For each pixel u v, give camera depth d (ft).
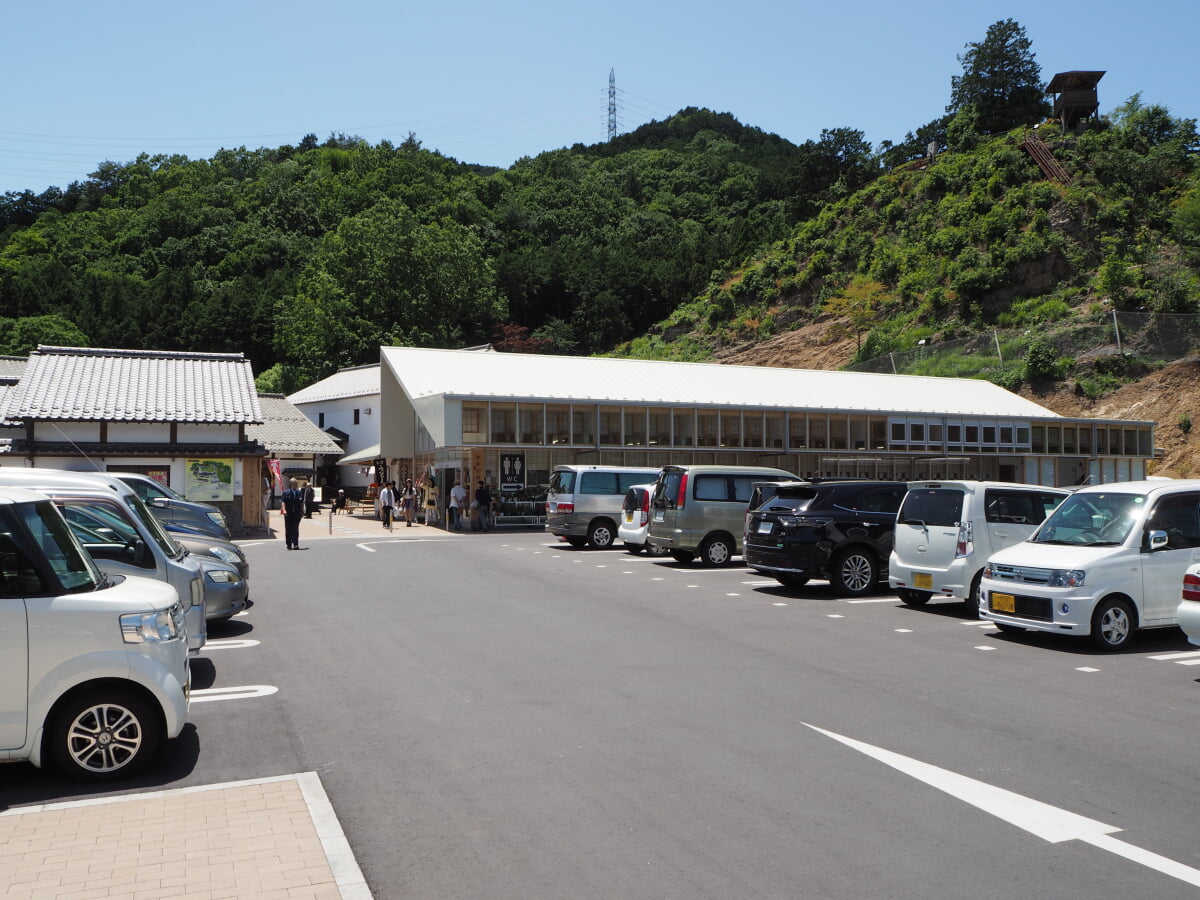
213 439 98.58
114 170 403.13
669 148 571.28
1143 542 34.09
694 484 61.21
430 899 13.76
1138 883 14.30
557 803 17.80
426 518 117.80
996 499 41.09
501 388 111.86
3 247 313.73
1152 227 240.32
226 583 37.50
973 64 334.85
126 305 259.80
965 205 269.44
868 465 126.00
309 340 243.19
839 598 46.93
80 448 92.12
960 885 14.17
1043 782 19.03
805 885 14.16
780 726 23.17
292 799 18.03
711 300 311.88
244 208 345.92
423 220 335.47
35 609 18.92
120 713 19.54
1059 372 182.50
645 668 30.12
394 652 33.09
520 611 42.55
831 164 343.67
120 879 14.20
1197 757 20.79
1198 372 166.81
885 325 245.65
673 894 13.85
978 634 36.73
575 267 346.33
